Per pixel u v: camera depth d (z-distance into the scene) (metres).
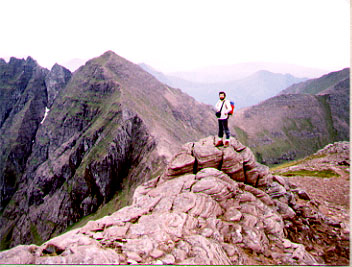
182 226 7.26
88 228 7.16
